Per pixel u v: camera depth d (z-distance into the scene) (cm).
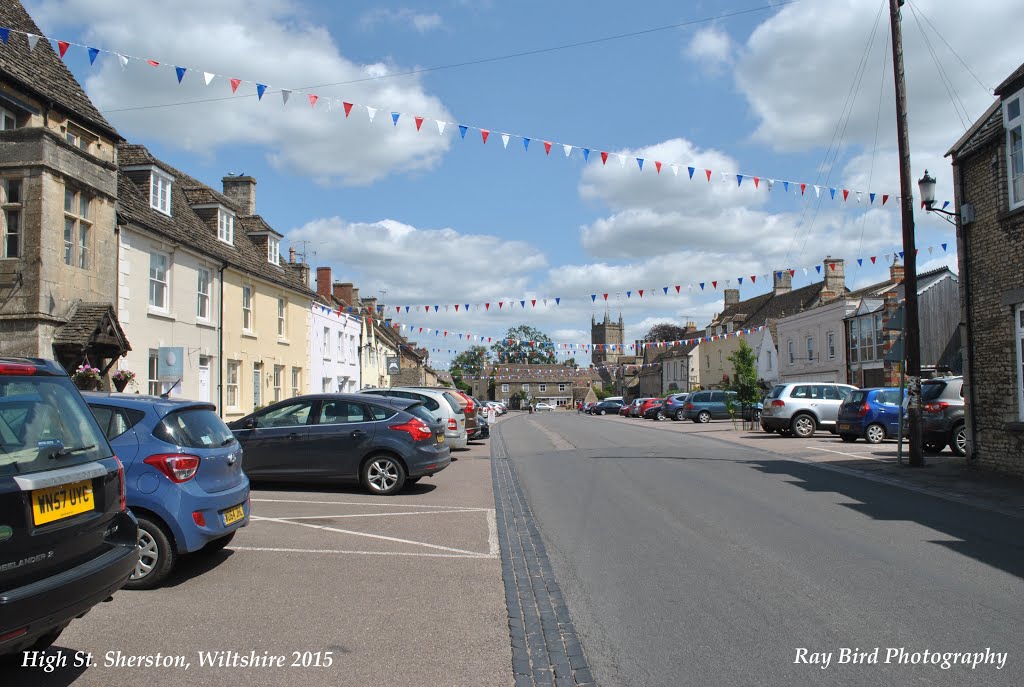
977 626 497
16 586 365
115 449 618
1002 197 1241
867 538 772
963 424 1553
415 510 991
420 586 617
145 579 603
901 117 1412
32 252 1288
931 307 3117
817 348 4006
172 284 1855
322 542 786
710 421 3650
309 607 559
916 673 420
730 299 6462
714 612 534
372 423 1150
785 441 2077
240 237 2531
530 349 12069
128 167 1823
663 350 8100
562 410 10306
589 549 743
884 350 3288
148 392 1722
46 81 1455
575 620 525
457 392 2120
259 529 855
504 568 675
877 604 546
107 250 1508
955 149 1383
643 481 1242
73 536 402
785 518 887
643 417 4525
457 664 445
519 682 418
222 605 564
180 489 612
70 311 1370
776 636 483
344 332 3522
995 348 1278
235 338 2256
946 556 691
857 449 1761
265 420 1182
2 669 437
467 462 1673
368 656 459
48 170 1309
